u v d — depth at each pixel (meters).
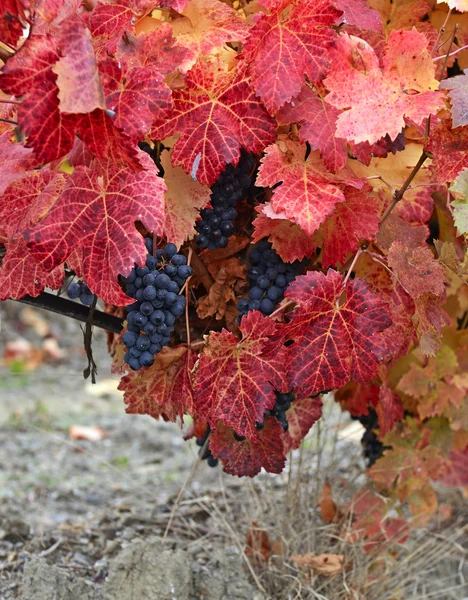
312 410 1.78
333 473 2.19
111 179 1.50
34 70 1.41
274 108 1.55
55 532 2.14
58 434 3.19
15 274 1.57
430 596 2.09
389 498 2.02
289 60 1.55
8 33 1.49
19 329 4.82
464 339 1.93
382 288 1.69
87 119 1.42
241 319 1.61
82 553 2.07
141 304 1.55
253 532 2.01
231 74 1.56
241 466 1.70
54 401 3.71
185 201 1.59
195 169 1.56
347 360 1.57
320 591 1.94
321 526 2.04
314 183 1.57
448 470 2.03
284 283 1.66
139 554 1.92
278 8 1.54
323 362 1.57
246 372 1.58
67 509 2.32
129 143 1.42
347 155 1.64
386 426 1.88
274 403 1.59
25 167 1.54
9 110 1.61
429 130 1.59
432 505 2.04
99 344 4.17
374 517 2.01
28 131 1.42
